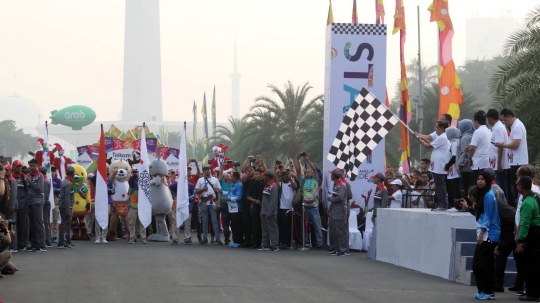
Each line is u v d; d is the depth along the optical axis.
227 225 24.67
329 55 24.17
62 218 22.05
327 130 24.27
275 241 21.97
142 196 24.66
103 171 24.56
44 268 16.22
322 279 14.84
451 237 15.34
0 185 16.67
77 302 11.63
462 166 16.34
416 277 15.66
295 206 22.69
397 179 22.80
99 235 24.67
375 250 19.83
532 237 12.46
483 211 12.66
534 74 26.19
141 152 24.83
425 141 17.70
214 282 14.01
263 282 14.12
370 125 20.84
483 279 12.55
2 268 14.62
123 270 15.84
